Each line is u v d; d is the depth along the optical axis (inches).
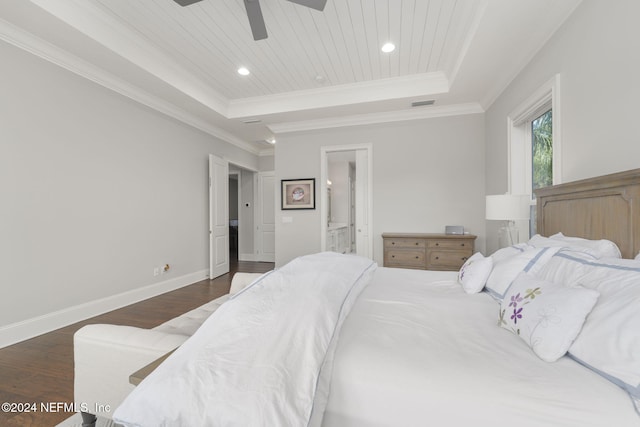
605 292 37.6
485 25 84.3
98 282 116.1
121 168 125.6
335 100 146.7
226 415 28.2
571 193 67.5
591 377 31.6
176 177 158.2
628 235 51.1
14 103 89.4
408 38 103.9
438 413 30.8
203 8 89.0
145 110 137.8
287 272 56.7
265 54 114.8
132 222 131.3
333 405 34.6
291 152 182.7
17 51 89.7
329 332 39.1
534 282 46.4
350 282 60.0
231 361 33.1
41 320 96.3
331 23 95.7
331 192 271.9
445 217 157.1
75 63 103.7
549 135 96.3
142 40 105.5
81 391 46.7
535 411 28.3
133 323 107.5
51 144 99.3
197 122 169.2
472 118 152.8
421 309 54.4
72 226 106.3
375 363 35.6
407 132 162.7
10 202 88.8
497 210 91.0
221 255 193.5
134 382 35.9
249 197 260.1
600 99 63.2
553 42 81.9
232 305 42.8
